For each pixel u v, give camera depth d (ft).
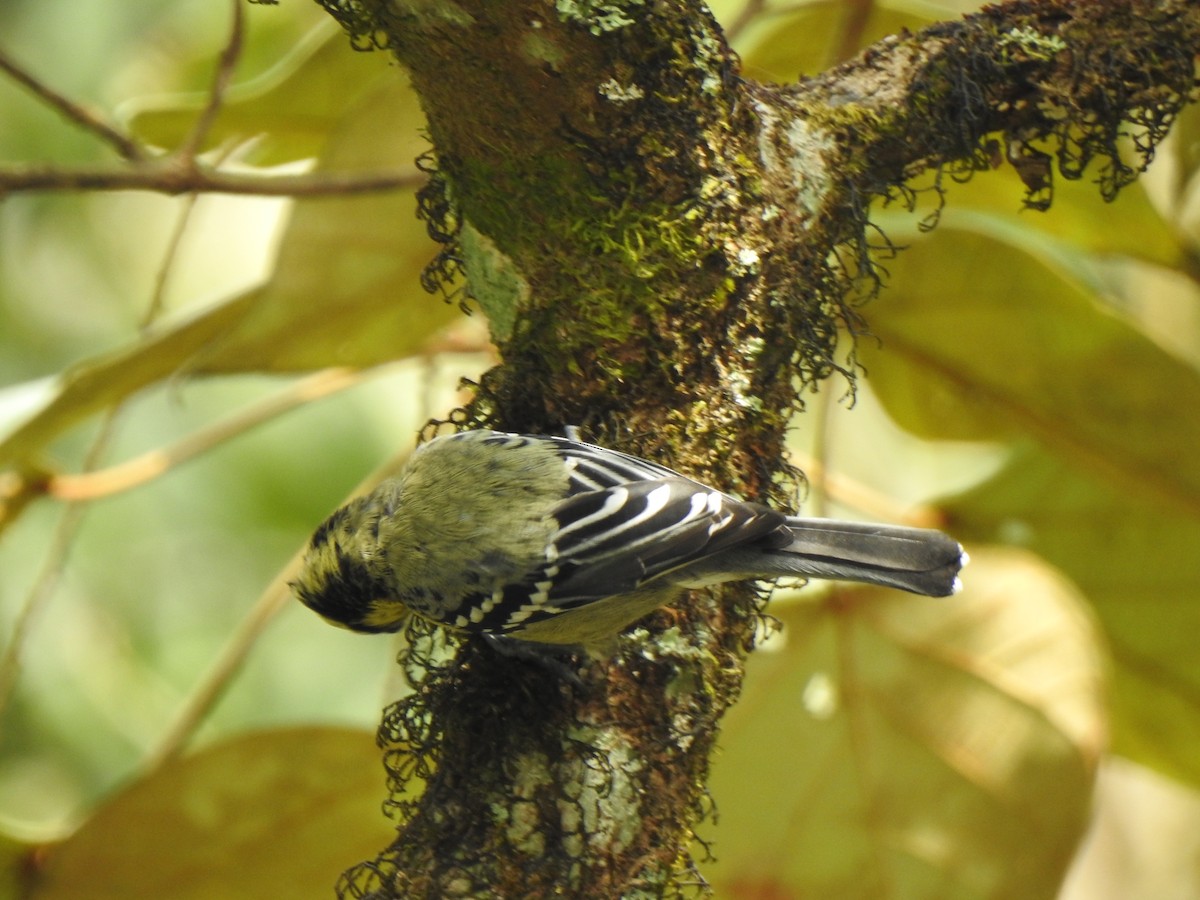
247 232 54.29
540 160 22.95
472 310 29.71
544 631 23.38
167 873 32.53
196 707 33.81
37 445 32.58
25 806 50.96
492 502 25.20
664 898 22.76
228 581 53.88
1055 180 34.19
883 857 34.12
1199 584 38.91
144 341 31.91
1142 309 46.98
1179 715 40.70
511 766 23.04
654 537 22.89
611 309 23.58
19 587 52.95
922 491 50.70
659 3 22.38
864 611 34.60
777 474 25.59
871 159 25.35
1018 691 34.09
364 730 31.83
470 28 21.48
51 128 51.21
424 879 22.74
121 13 51.47
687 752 23.43
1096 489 38.42
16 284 57.47
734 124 23.71
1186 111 33.35
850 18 33.22
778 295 23.94
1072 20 25.94
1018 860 33.73
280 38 43.93
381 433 53.47
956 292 35.88
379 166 31.24
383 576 26.81
